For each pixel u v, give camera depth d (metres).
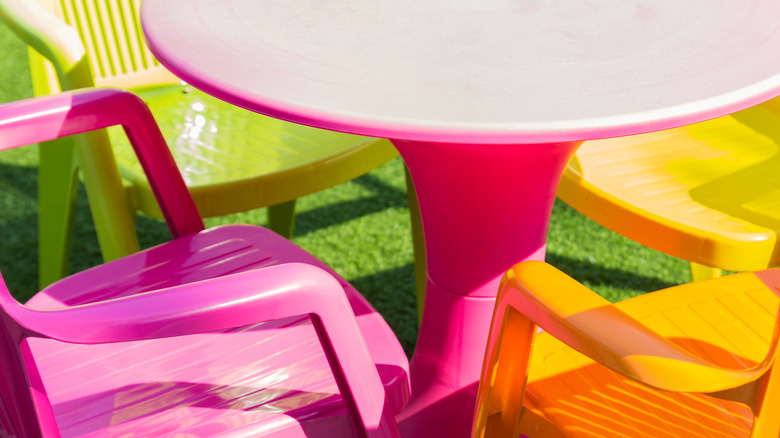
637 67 0.88
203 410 0.98
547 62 0.90
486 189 1.20
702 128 1.75
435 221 1.31
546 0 1.12
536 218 1.29
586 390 1.02
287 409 0.97
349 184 3.00
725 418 0.98
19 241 2.66
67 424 0.96
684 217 1.37
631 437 0.94
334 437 1.00
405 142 1.20
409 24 1.03
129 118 1.21
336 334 0.84
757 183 1.52
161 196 1.31
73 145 1.74
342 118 0.77
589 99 0.80
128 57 2.01
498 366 0.88
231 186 1.54
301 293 0.79
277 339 1.11
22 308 0.77
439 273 1.38
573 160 1.57
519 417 0.95
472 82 0.85
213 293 0.76
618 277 2.41
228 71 0.89
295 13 1.08
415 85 0.84
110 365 1.07
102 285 1.23
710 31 0.98
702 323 1.15
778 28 0.99
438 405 1.46
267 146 1.71
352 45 0.96
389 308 2.29
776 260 1.33
